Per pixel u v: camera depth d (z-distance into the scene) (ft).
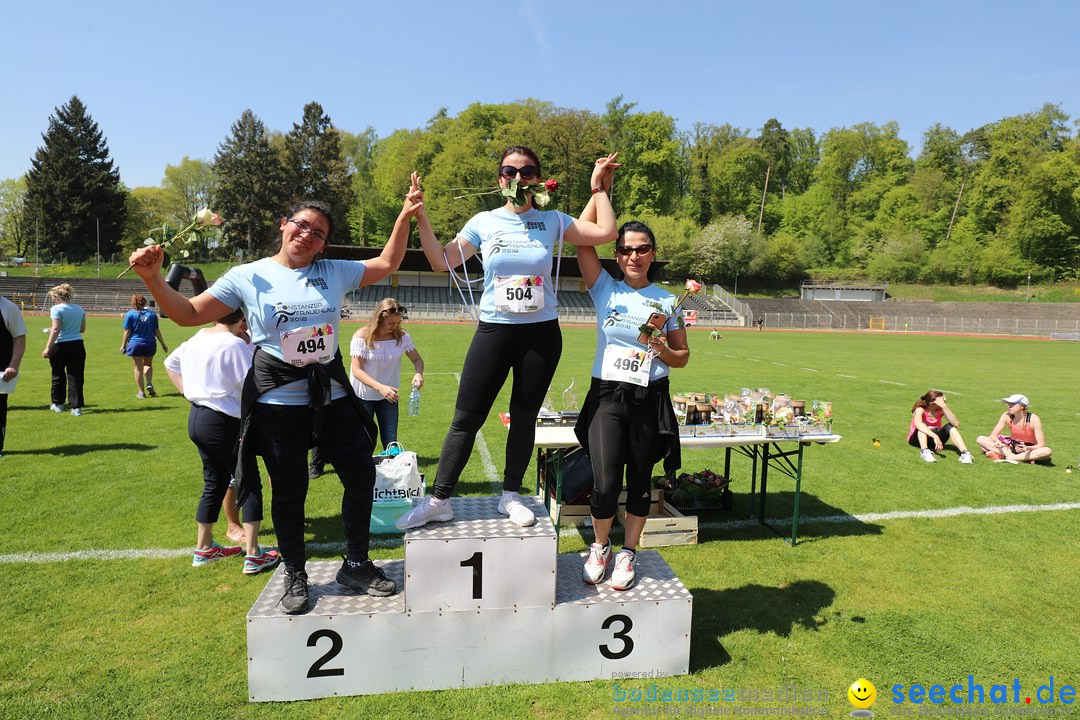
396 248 10.67
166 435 28.02
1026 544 17.42
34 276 184.14
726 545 17.15
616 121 259.60
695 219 282.56
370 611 10.05
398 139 265.75
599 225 11.34
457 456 10.72
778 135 298.76
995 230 254.68
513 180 10.41
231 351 13.84
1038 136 272.10
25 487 20.52
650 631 10.75
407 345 21.29
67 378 33.63
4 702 9.70
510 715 9.62
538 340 10.59
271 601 10.32
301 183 226.79
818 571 15.46
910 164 298.35
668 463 11.40
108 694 9.98
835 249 275.80
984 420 36.37
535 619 10.37
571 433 17.31
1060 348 105.91
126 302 166.20
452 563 10.07
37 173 213.25
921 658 11.62
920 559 16.29
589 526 18.19
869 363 70.03
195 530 17.13
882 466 25.71
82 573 14.38
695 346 93.97
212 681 10.39
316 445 9.98
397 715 9.55
